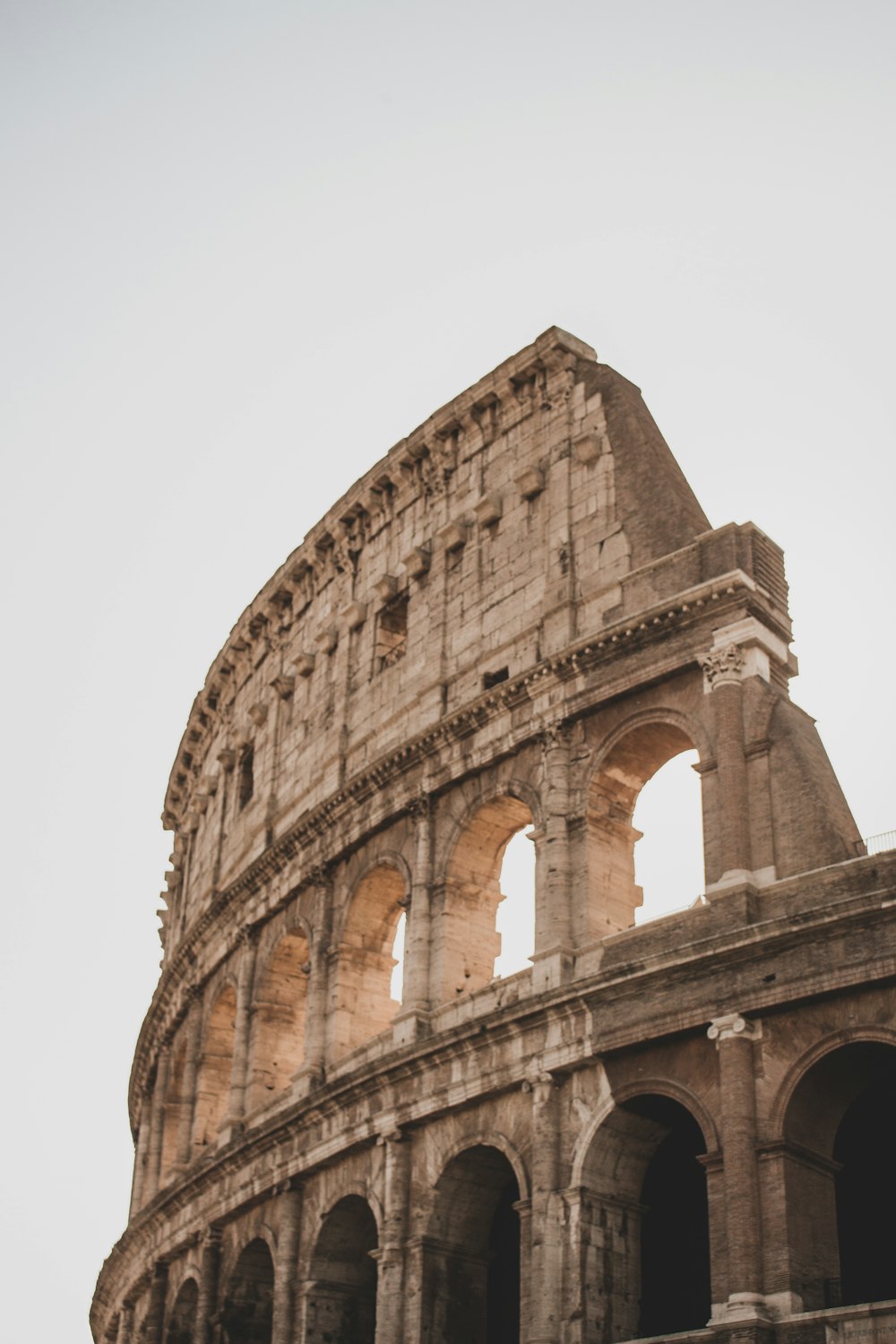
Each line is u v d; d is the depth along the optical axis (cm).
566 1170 4972
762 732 5106
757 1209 4412
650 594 5688
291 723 7706
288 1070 7038
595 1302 4778
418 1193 5506
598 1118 4944
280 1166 6247
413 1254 5419
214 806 8606
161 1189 7650
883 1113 4953
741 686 5222
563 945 5319
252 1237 6469
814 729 5203
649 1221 5228
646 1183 5281
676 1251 5228
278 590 8100
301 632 7938
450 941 5925
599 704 5606
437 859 6088
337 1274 6006
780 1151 4450
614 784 5619
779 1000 4588
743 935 4675
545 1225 4891
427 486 7106
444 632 6606
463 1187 5506
